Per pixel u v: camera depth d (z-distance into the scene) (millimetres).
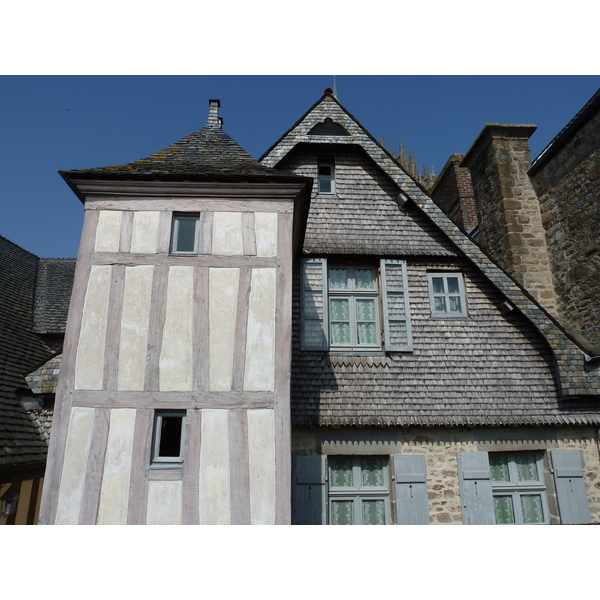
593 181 7668
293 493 6047
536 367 6801
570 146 8258
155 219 5387
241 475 4582
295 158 7980
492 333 7012
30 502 7066
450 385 6656
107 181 5414
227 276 5215
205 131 7484
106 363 4836
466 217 11258
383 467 6492
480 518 6086
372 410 6410
